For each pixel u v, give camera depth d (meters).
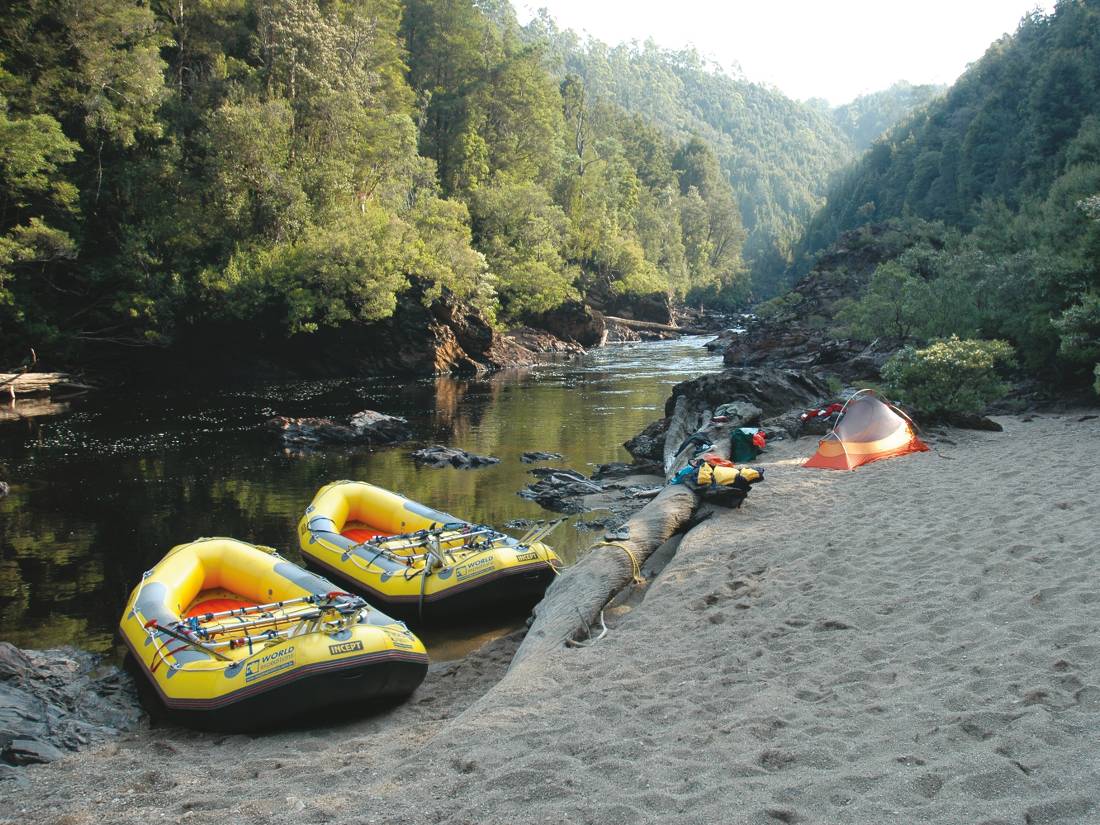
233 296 28.45
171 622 5.74
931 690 3.87
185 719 5.15
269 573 6.66
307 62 34.44
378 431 16.72
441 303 33.31
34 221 24.20
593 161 73.00
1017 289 17.55
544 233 49.25
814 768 3.24
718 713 3.96
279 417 17.48
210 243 30.09
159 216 28.86
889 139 117.31
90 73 27.11
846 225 108.19
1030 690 3.65
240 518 10.67
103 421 19.47
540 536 8.00
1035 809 2.73
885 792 2.97
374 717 5.27
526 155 57.34
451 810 3.19
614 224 68.50
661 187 98.94
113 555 9.18
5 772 4.31
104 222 29.11
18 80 26.02
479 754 3.70
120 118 27.53
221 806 3.55
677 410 14.94
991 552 6.02
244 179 30.45
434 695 5.64
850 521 7.64
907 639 4.62
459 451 14.73
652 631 5.43
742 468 8.74
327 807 3.34
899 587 5.54
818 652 4.62
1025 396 15.96
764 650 4.77
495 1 82.44
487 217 47.62
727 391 15.27
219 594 7.05
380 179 38.12
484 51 59.41
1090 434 11.53
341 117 33.81
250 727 5.01
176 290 27.48
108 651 6.57
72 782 4.14
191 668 5.25
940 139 90.75
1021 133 59.44
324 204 32.91
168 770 4.30
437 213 39.47
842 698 3.94
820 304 35.12
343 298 30.31
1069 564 5.47
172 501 11.61
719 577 6.39
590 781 3.32
